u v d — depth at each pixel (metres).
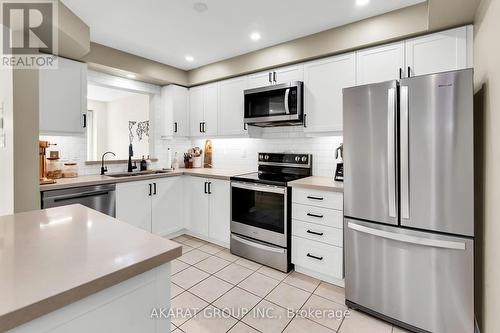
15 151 2.01
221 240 3.12
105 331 0.73
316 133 2.70
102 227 1.07
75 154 2.97
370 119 1.86
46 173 2.62
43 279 0.66
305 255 2.43
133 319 0.80
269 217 2.65
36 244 0.89
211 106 3.59
